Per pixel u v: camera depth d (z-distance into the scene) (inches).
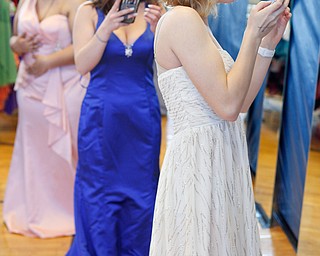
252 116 162.1
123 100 109.9
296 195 126.6
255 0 124.2
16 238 137.7
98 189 112.2
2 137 223.1
